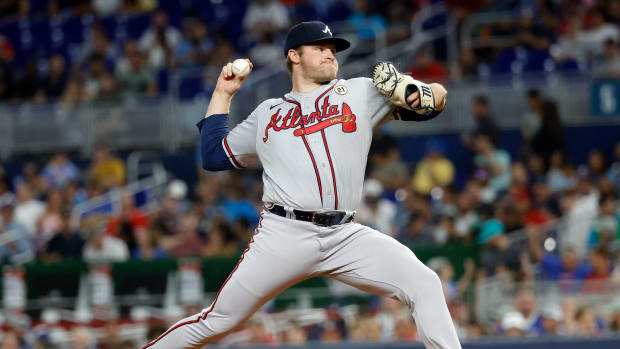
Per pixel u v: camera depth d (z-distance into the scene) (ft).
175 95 196.75
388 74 57.21
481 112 174.81
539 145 165.68
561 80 180.55
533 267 122.31
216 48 204.85
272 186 58.39
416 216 140.56
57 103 198.59
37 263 124.57
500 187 160.04
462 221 142.51
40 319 121.80
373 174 165.48
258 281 58.65
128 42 202.69
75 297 123.54
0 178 180.24
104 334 115.55
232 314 59.57
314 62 58.59
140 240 146.41
